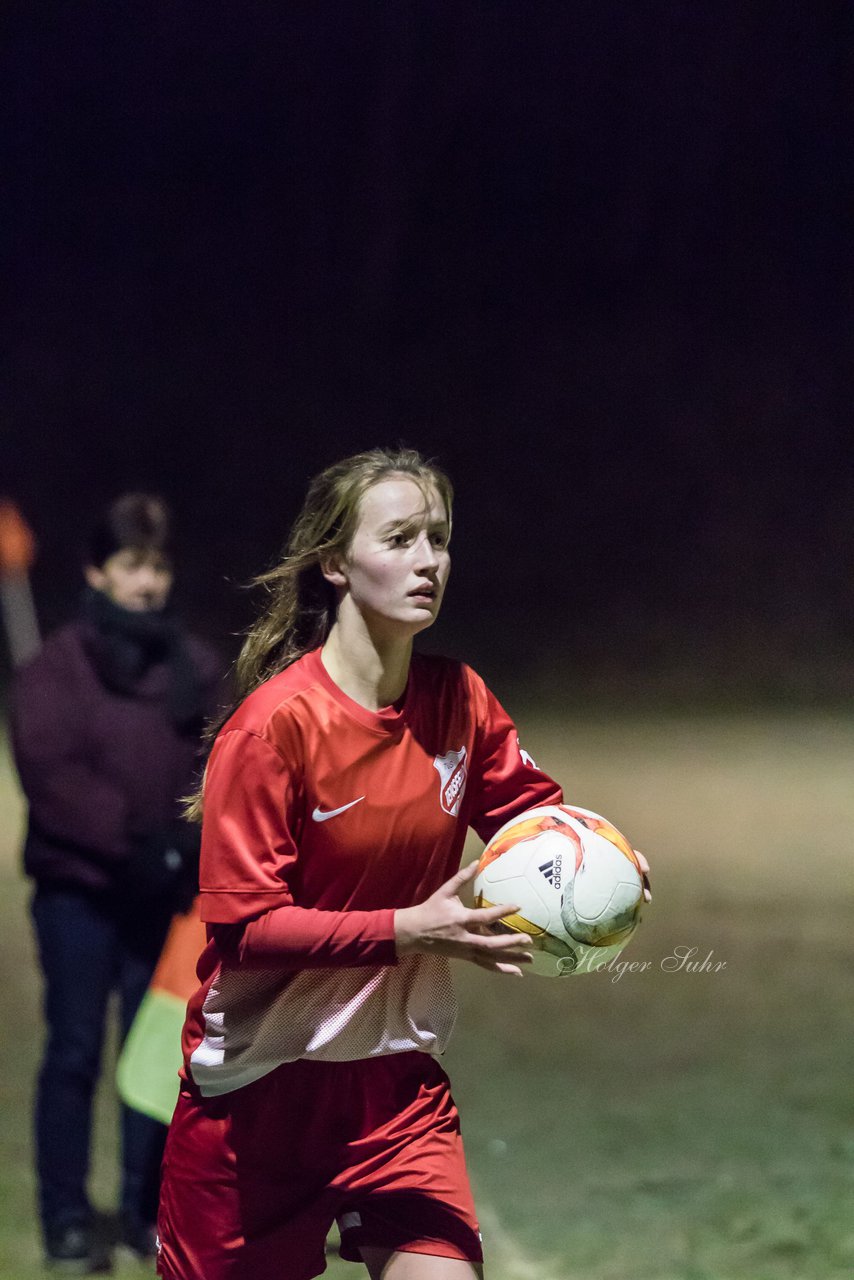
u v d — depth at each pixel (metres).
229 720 11.07
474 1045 26.70
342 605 11.17
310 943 10.45
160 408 96.12
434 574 10.98
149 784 18.05
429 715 11.38
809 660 75.25
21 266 104.88
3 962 31.72
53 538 83.94
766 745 58.50
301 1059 11.16
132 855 17.98
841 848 41.75
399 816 11.11
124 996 18.48
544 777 12.10
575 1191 19.72
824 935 33.28
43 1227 17.97
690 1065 25.19
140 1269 17.84
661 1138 21.72
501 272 106.56
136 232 106.12
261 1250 11.24
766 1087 23.92
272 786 10.75
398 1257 10.91
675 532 87.31
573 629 78.38
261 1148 11.17
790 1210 18.89
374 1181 11.13
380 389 99.31
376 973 11.09
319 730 10.87
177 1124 11.48
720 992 29.48
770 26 104.38
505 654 75.62
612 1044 26.56
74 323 103.88
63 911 18.09
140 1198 18.20
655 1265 17.34
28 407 95.31
